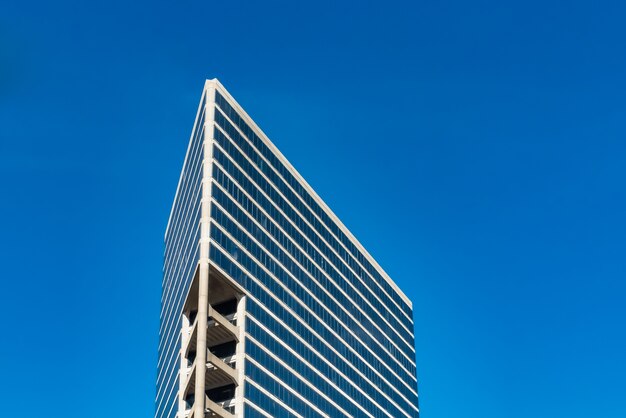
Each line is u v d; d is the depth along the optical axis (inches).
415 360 7012.8
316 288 5255.9
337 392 5123.0
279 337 4564.5
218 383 4173.2
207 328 4101.9
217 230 4315.9
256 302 4434.1
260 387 4202.8
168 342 5054.1
